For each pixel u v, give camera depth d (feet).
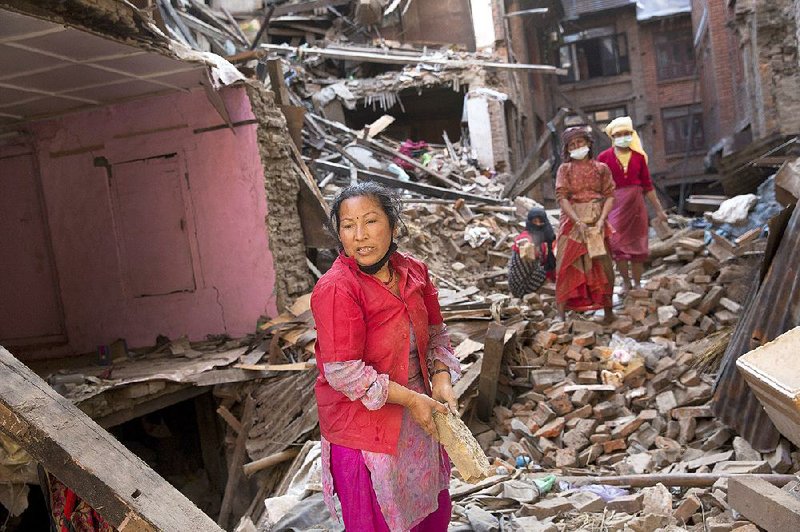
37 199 26.07
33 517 19.79
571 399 16.84
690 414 15.21
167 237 24.48
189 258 24.30
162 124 23.95
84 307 25.90
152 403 19.10
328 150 43.01
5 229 26.45
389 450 6.88
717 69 70.23
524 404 17.67
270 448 18.49
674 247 25.71
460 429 7.00
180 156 23.91
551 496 12.10
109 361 23.07
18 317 26.78
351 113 58.13
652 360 17.66
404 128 60.95
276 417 19.11
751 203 26.78
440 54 52.54
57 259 25.99
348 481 7.09
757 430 12.82
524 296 23.18
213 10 50.47
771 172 38.96
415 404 6.77
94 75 20.39
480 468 6.75
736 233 26.22
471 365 17.94
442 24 55.52
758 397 10.21
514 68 47.80
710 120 85.97
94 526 8.00
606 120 103.65
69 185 25.49
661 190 80.18
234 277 23.79
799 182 15.56
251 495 18.80
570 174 19.25
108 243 25.27
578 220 19.03
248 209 23.30
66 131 25.26
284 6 53.16
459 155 49.96
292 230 24.85
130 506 6.79
